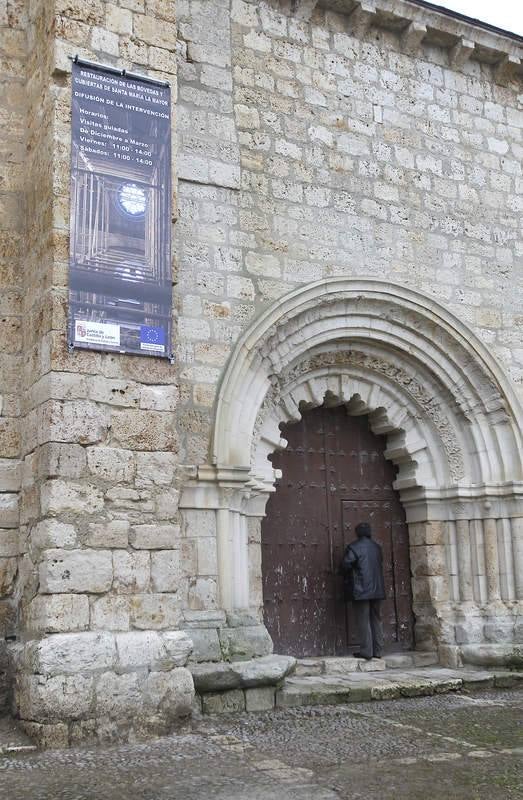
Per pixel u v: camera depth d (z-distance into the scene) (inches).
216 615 376.2
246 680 352.5
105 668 297.1
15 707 307.0
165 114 355.3
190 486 386.3
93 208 332.5
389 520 486.3
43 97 345.1
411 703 374.0
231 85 438.6
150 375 332.5
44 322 323.6
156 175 348.5
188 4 435.2
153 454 326.0
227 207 424.8
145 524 319.0
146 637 307.4
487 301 497.4
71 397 314.2
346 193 461.7
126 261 335.3
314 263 444.1
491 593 462.3
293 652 439.2
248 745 288.0
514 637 449.4
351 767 257.8
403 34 494.9
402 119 489.4
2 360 344.5
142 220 342.0
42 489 309.7
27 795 229.3
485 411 477.4
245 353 408.5
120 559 311.7
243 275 422.3
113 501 314.8
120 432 321.4
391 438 491.5
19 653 309.1
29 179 356.2
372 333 458.0
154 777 247.1
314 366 455.8
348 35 481.4
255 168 436.5
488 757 268.8
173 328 342.3
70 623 298.2
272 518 448.8
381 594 442.3
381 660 442.6
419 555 480.7
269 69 451.8
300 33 466.0
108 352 324.8
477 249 500.1
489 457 474.9
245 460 404.8
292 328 430.3
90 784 239.9
